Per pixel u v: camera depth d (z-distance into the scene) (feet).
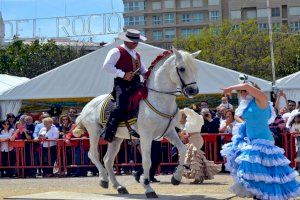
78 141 61.52
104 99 41.37
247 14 390.63
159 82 37.50
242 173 32.24
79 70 76.59
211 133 59.52
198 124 49.24
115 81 39.32
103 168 42.29
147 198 37.45
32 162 62.49
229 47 224.12
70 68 76.89
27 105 85.76
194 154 49.52
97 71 76.28
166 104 37.52
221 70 74.13
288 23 385.50
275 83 84.02
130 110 38.32
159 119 37.47
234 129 34.22
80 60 76.74
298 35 230.48
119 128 39.47
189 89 36.24
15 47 193.57
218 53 225.35
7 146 62.90
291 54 220.02
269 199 31.96
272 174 32.19
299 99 83.05
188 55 36.50
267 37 221.46
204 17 415.85
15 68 190.29
